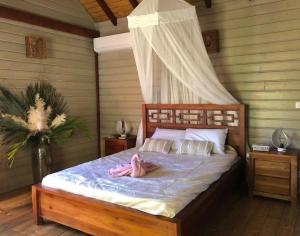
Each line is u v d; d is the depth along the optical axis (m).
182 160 3.54
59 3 4.82
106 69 5.54
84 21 5.33
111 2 4.99
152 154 3.91
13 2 4.10
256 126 4.02
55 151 4.86
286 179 3.41
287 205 3.41
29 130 3.94
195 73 3.90
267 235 2.72
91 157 5.58
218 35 4.19
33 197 3.00
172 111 4.48
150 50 4.21
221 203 3.15
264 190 3.56
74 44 5.14
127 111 5.36
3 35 4.01
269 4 3.80
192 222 2.39
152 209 2.30
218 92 3.96
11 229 2.93
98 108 5.68
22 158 4.31
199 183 2.72
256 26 3.92
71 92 5.12
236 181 3.72
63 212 2.84
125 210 2.38
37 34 4.48
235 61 4.11
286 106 3.79
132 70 5.22
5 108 4.04
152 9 3.62
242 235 2.72
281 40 3.76
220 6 4.16
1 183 4.04
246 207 3.37
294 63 3.70
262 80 3.93
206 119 4.21
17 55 4.20
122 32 5.29
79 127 4.49
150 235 2.30
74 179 2.90
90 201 2.57
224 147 3.90
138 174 2.91
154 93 4.58
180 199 2.37
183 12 3.51
